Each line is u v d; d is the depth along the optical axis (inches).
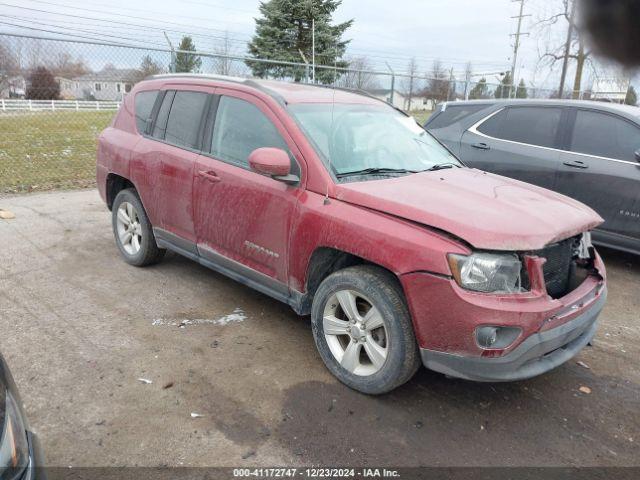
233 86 157.8
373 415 116.3
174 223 171.6
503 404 123.3
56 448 102.5
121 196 197.0
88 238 233.3
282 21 1094.4
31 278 185.6
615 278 214.1
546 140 236.2
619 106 225.6
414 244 107.7
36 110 445.7
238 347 143.8
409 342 112.7
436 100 634.8
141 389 122.5
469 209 113.6
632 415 121.9
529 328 103.5
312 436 108.7
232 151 151.8
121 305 166.7
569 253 123.5
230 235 150.0
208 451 103.3
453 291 103.0
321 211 124.3
